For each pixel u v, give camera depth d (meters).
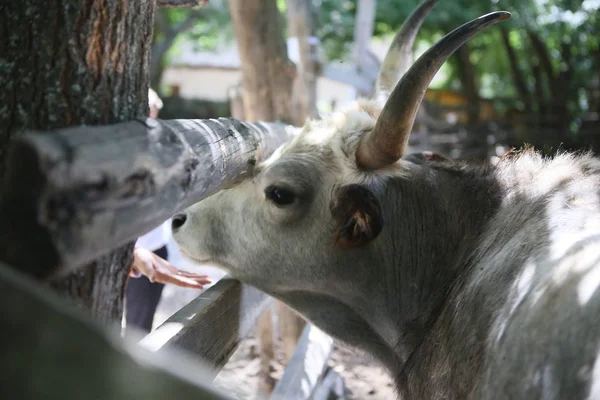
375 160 2.93
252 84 6.42
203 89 28.34
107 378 1.03
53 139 1.37
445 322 2.64
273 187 3.03
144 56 2.04
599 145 18.28
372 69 11.61
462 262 2.83
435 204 2.96
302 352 4.41
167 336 2.35
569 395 1.83
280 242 3.09
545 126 18.69
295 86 6.73
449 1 16.61
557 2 16.28
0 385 1.02
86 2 1.82
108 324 1.92
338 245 2.99
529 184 2.81
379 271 3.00
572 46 18.80
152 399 1.03
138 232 1.65
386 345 3.21
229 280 3.42
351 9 17.94
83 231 1.38
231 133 2.62
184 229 3.33
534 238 2.41
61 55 1.82
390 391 5.34
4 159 1.84
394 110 2.75
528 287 2.20
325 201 3.01
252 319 3.69
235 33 6.39
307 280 3.11
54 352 1.05
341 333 3.28
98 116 1.87
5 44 1.84
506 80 22.67
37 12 1.82
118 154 1.50
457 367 2.42
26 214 1.30
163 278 3.72
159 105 4.65
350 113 3.22
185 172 1.82
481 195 2.93
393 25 17.69
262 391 5.42
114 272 1.93
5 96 1.84
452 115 20.56
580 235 2.28
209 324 2.82
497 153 17.58
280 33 6.41
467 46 18.45
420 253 2.95
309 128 3.21
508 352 2.09
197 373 1.15
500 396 2.05
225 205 3.22
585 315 1.91
